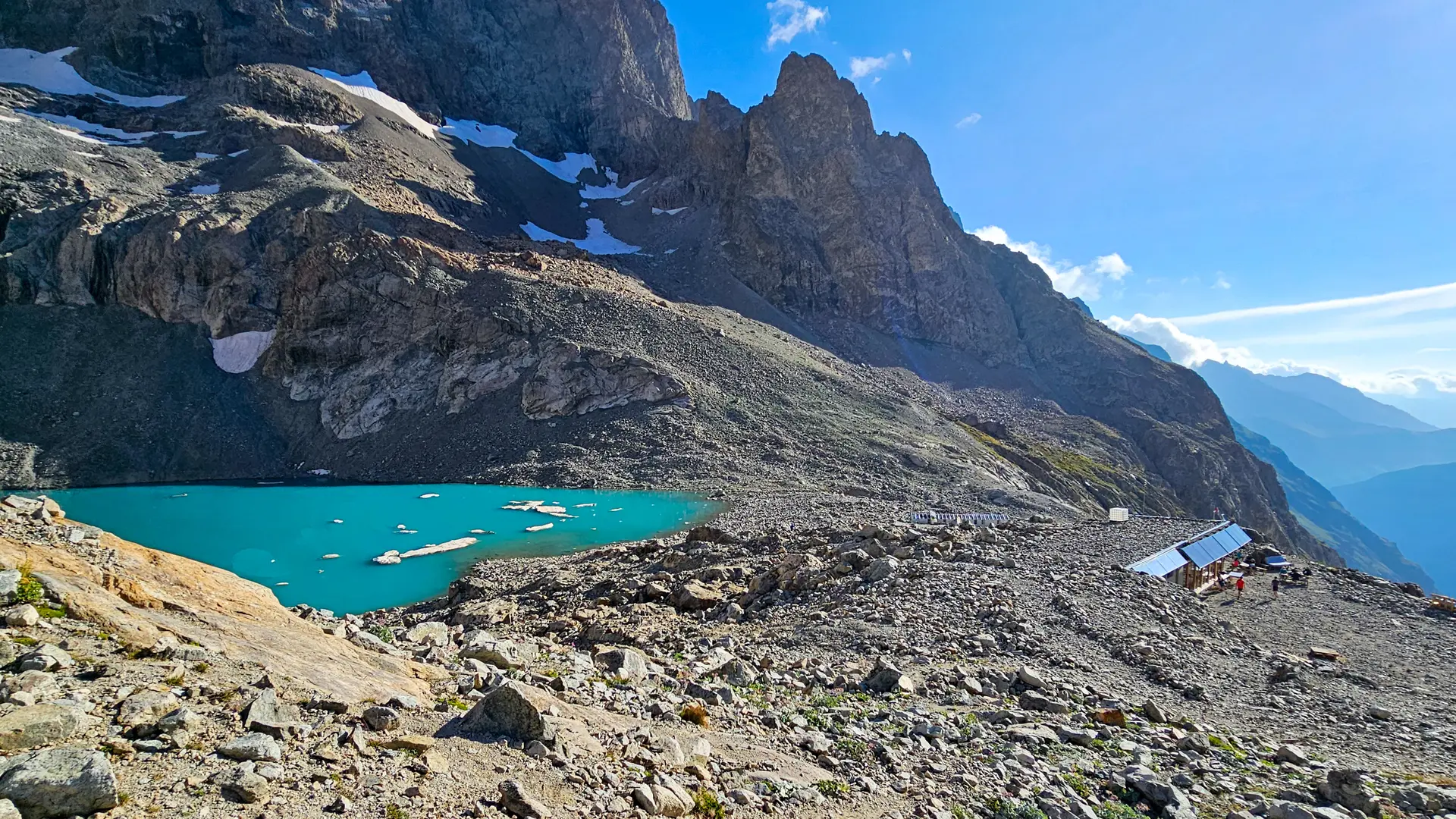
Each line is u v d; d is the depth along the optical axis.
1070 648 21.75
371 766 7.17
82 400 95.12
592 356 101.12
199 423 98.44
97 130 140.00
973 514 70.62
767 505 70.44
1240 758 14.39
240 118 147.38
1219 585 38.56
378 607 40.03
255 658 9.59
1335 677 22.84
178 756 6.46
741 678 16.98
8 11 158.25
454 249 128.12
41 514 13.33
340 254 113.88
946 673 18.50
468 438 94.94
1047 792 11.21
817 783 10.32
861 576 29.11
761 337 128.25
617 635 23.48
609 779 8.32
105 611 9.52
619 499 73.56
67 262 106.69
